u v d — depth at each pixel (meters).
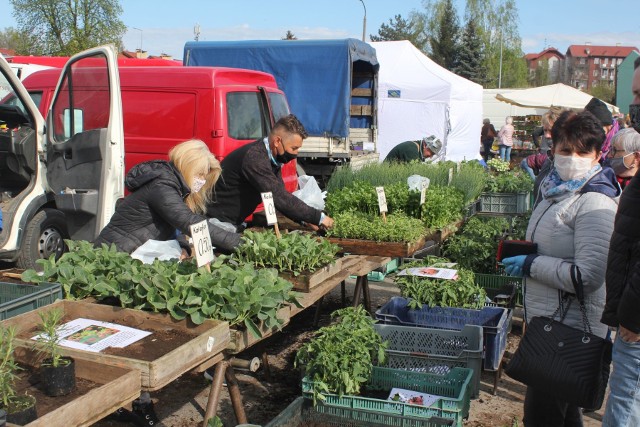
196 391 4.49
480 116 20.50
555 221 3.20
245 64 12.07
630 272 2.68
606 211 3.05
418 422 3.31
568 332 3.04
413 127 17.34
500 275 5.96
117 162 6.25
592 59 124.38
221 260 3.56
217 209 5.02
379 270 7.02
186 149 3.90
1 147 6.25
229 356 3.27
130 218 3.94
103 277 3.41
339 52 11.68
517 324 5.95
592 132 3.11
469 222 6.71
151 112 8.13
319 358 3.49
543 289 3.23
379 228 5.20
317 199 5.71
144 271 3.25
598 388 2.96
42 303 3.24
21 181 6.49
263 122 8.60
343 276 4.20
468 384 3.55
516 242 3.33
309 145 12.02
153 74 8.21
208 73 7.96
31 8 29.84
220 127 7.87
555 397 3.04
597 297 3.12
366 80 13.87
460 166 9.00
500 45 53.22
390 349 4.36
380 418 3.38
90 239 6.29
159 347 2.81
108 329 2.98
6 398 2.19
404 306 4.88
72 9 30.12
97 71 6.39
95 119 6.46
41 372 2.46
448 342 4.30
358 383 3.61
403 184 6.29
